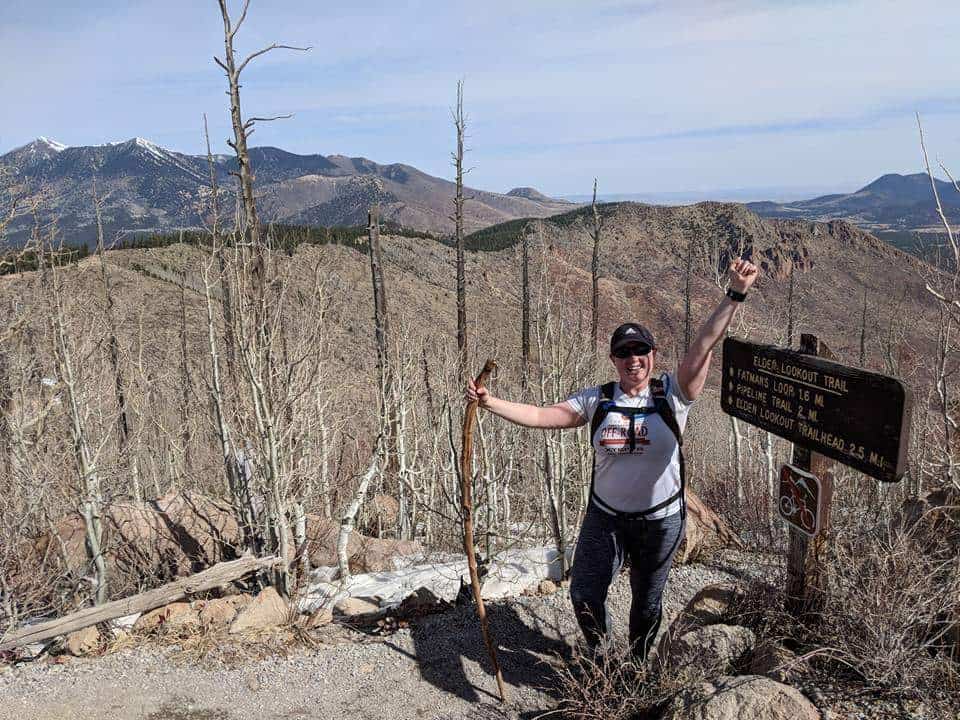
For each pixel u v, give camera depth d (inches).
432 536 388.2
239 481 286.2
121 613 183.2
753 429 582.2
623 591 189.3
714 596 158.9
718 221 7613.2
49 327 303.1
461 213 866.8
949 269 162.7
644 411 135.7
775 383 141.5
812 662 127.3
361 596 240.4
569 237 7111.2
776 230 7554.1
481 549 244.5
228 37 274.2
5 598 205.6
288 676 161.8
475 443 247.8
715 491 402.0
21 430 272.5
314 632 184.5
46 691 156.6
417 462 418.6
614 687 140.7
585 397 142.1
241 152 277.1
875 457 112.4
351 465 390.9
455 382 328.5
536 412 143.6
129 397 441.1
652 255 7047.2
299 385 248.7
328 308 292.2
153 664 166.7
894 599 121.6
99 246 629.0
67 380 289.6
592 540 143.7
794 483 138.8
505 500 306.3
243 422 243.9
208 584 199.9
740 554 215.6
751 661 134.9
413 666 164.4
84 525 283.1
